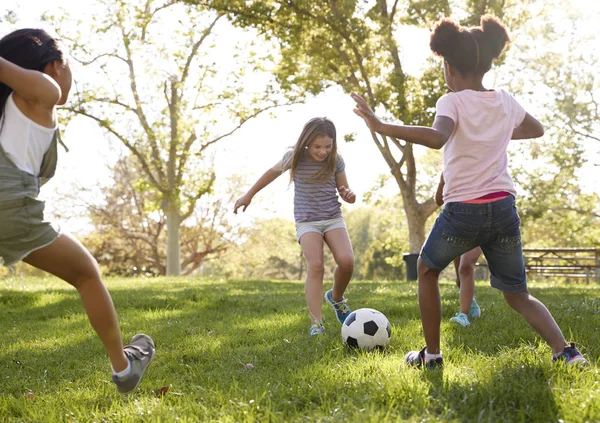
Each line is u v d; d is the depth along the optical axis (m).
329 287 10.60
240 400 2.96
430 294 3.43
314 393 3.01
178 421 2.74
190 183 25.58
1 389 3.70
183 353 4.54
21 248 2.48
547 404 2.62
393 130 2.96
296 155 5.09
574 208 27.89
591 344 4.08
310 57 20.62
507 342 4.42
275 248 37.78
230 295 9.57
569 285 12.84
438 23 3.38
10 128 2.46
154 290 10.89
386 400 2.82
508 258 3.33
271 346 4.66
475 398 2.79
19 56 2.56
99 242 34.91
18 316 7.51
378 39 19.73
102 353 4.79
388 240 31.89
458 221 3.20
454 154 3.23
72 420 2.91
